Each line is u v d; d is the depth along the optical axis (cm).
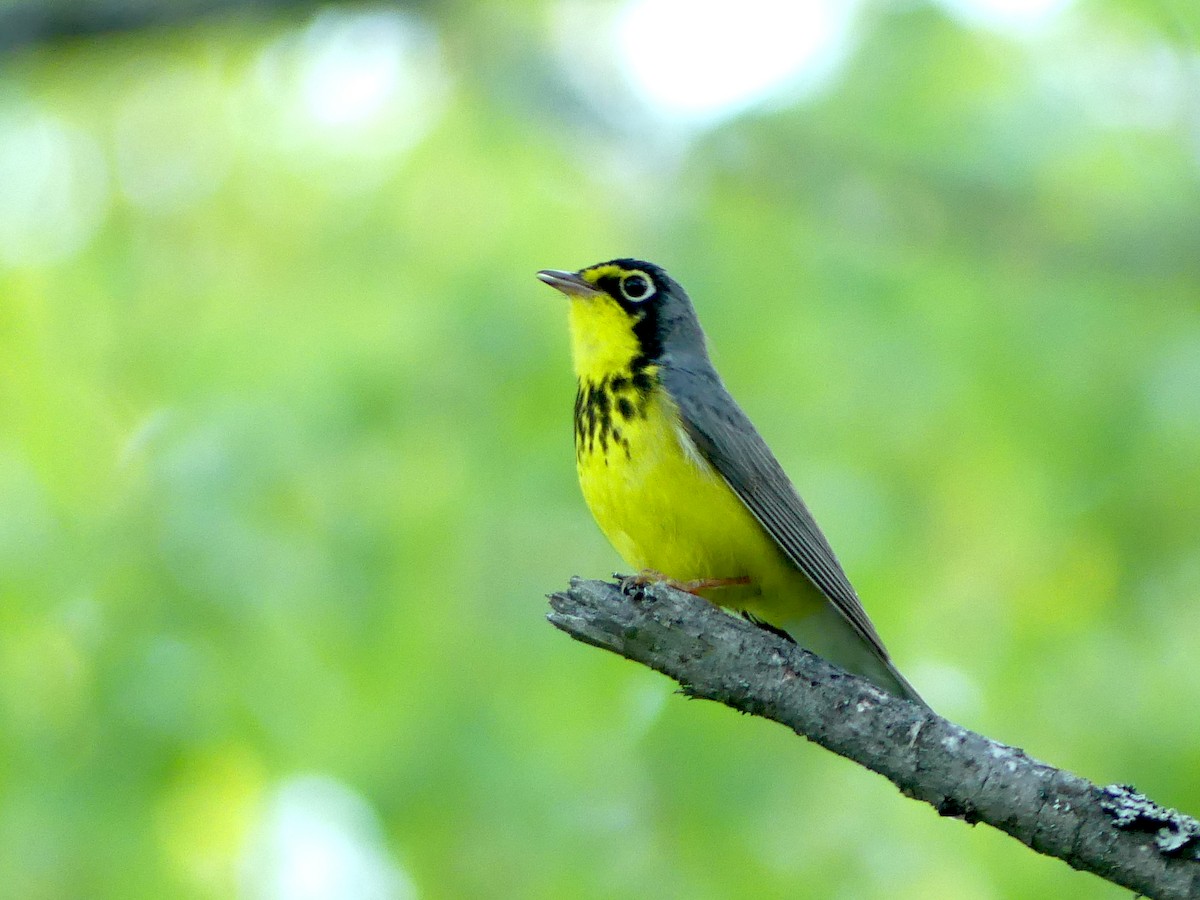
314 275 1897
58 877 1330
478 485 1595
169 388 1705
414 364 1672
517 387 1645
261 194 1970
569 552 1567
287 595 1501
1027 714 1527
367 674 1489
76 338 1798
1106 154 1880
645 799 1445
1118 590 1570
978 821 835
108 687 1397
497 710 1466
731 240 1838
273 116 1988
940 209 1877
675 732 1452
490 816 1421
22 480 1580
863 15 1889
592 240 1880
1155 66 1872
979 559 1658
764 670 889
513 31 1997
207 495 1516
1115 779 1459
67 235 1916
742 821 1423
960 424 1705
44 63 1836
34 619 1459
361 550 1525
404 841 1424
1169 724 1475
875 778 1487
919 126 1884
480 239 1880
